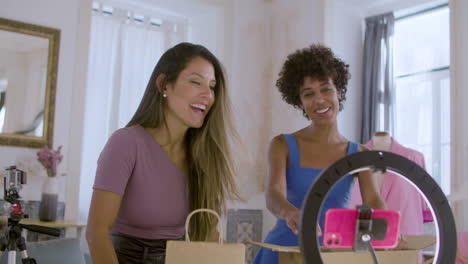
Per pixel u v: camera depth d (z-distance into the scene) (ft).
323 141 4.86
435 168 13.52
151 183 4.02
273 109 15.97
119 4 15.33
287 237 4.43
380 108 14.53
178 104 4.09
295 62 4.97
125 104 15.12
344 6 15.02
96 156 14.47
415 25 14.46
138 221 4.04
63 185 12.94
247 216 15.42
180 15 16.47
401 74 14.64
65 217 12.85
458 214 11.35
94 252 3.69
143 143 4.03
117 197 3.84
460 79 11.92
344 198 4.30
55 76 13.07
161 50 16.02
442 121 13.53
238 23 15.98
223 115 4.42
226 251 3.03
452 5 12.16
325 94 4.81
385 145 10.83
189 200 4.34
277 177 4.73
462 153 11.69
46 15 13.12
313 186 2.04
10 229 4.37
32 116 12.79
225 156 4.41
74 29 13.44
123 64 15.26
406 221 9.78
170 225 4.16
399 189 9.76
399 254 2.44
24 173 4.57
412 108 14.24
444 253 2.12
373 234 2.19
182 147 4.39
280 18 16.19
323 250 2.28
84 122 13.97
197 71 4.12
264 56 16.48
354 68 15.02
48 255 6.60
